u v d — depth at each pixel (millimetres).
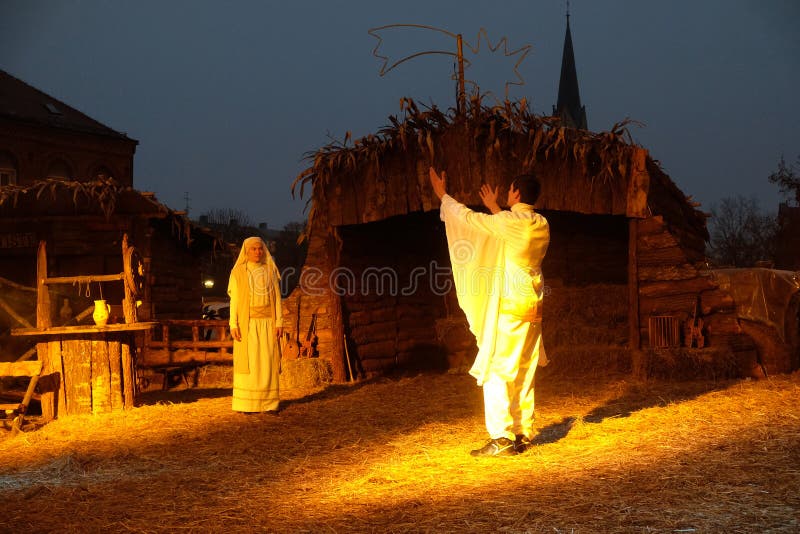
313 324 10734
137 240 11734
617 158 9414
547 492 3844
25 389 8805
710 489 3717
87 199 11469
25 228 11680
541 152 9727
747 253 37344
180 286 13664
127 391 7953
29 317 10703
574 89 77812
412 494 4004
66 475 5125
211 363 10969
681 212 10766
